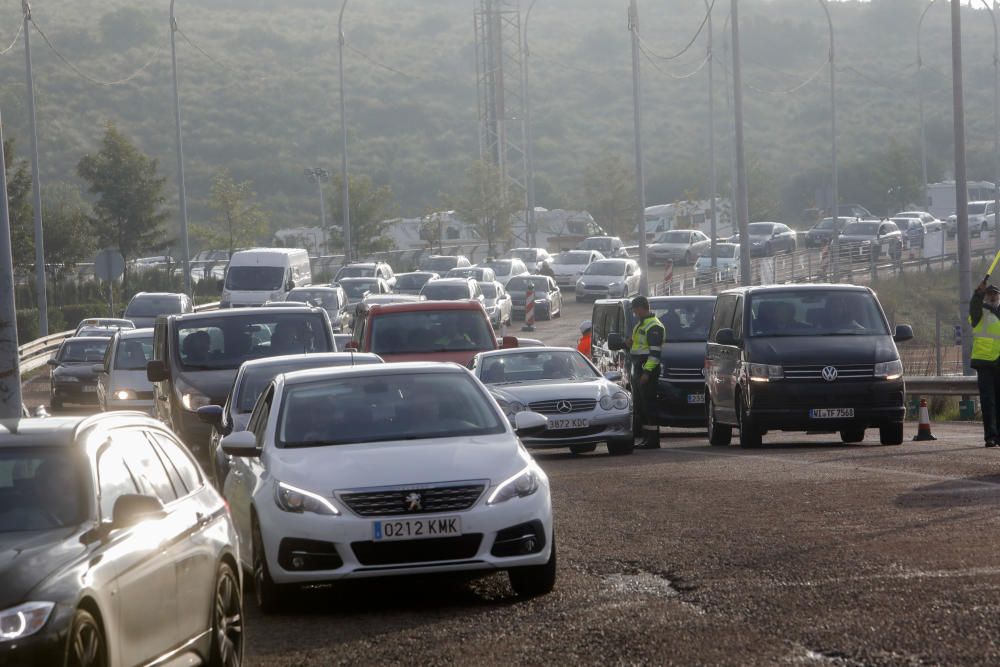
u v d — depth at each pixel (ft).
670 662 69.72
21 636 56.13
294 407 100.78
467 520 88.53
